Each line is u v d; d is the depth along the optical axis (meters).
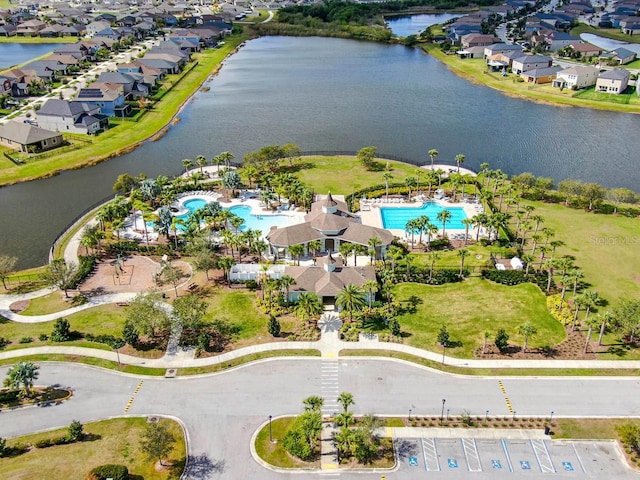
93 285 118.94
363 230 130.25
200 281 120.38
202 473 76.25
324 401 88.00
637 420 84.12
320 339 102.06
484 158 187.62
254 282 118.38
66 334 101.50
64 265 113.88
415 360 96.62
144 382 92.44
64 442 80.38
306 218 140.62
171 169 181.62
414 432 82.56
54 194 164.00
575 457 78.38
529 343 100.31
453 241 136.25
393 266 122.19
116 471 72.81
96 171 180.50
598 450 79.50
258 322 106.81
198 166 180.62
